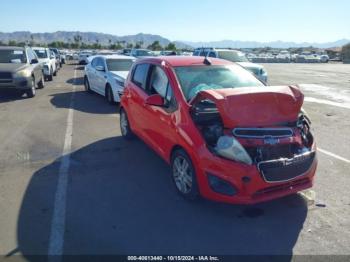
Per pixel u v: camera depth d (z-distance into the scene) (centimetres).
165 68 513
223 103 380
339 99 1294
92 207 414
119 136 720
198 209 412
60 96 1265
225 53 1609
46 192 453
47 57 1952
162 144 489
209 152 385
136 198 439
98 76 1192
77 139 695
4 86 1130
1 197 436
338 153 624
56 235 355
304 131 430
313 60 5916
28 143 663
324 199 440
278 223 383
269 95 391
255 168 367
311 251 334
